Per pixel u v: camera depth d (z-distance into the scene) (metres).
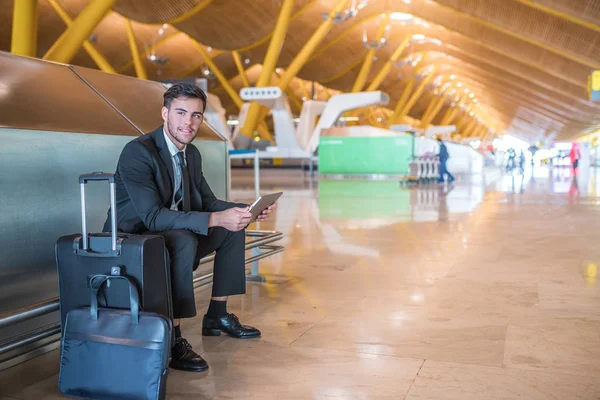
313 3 36.06
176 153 3.15
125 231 3.01
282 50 46.97
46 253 3.26
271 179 30.05
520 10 27.38
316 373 2.83
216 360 3.04
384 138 27.92
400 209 11.33
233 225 2.97
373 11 40.78
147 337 2.38
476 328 3.53
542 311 3.91
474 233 7.76
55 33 40.19
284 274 5.20
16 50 14.52
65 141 3.38
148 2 27.41
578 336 3.36
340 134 29.12
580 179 25.20
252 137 32.19
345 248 6.60
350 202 13.16
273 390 2.63
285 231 8.07
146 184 2.96
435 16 38.00
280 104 28.50
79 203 3.49
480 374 2.79
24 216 3.11
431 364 2.93
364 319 3.75
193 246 2.89
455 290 4.53
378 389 2.62
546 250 6.36
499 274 5.12
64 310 2.65
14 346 2.75
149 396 2.36
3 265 2.99
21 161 3.08
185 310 2.89
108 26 44.34
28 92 3.44
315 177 31.22
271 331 3.52
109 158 3.74
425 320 3.72
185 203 3.17
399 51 49.12
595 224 8.66
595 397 2.51
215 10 32.75
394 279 4.95
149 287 2.51
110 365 2.42
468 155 33.41
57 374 2.88
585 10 21.28
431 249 6.48
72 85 3.95
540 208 11.32
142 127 4.18
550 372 2.80
